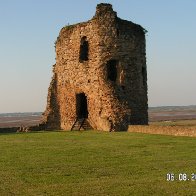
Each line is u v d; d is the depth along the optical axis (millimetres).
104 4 29656
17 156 16031
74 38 31125
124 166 13500
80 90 30703
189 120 62562
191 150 16531
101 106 29062
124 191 10344
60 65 32594
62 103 32312
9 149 18219
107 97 28797
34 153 16734
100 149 17609
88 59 30203
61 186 11000
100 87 29234
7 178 12047
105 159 14898
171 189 10477
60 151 17188
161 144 18750
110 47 29391
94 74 29688
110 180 11578
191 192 10172
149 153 16078
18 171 13008
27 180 11742
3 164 14305
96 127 29328
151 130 24781
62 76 32312
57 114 32688
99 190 10492
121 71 29531
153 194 10039
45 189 10703
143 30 31516
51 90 32844
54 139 22438
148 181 11336
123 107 28484
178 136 22266
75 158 15242
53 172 12758
